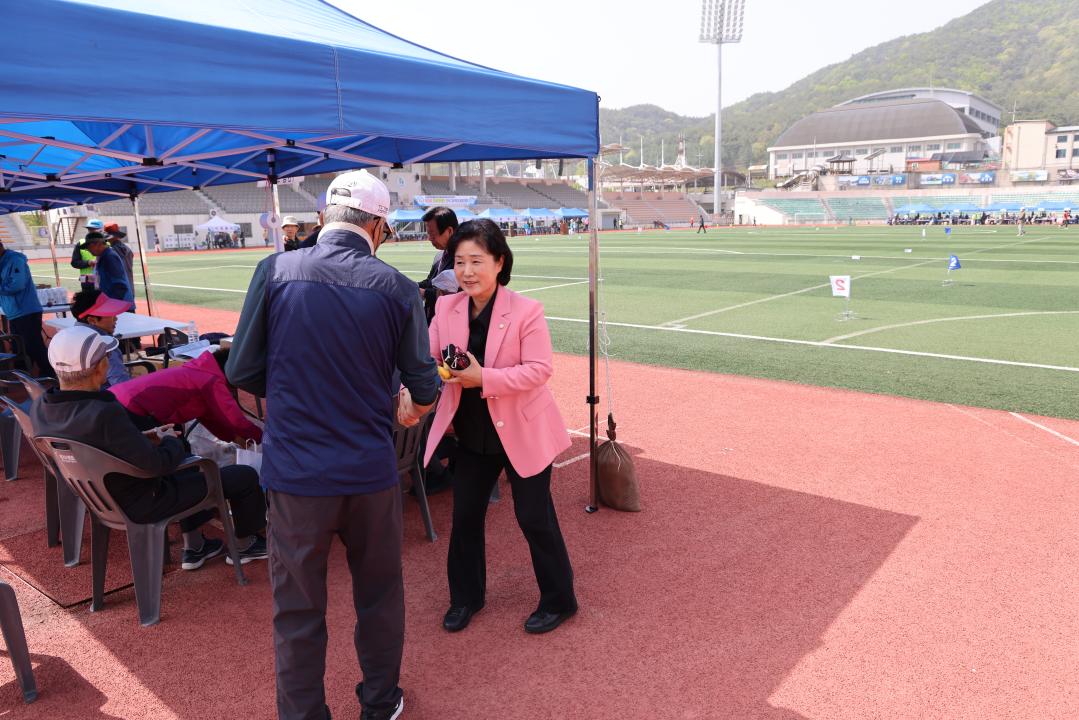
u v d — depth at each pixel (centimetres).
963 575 370
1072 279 1845
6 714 275
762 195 9762
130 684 294
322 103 295
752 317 1300
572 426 653
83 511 399
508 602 354
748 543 411
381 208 239
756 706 272
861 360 909
